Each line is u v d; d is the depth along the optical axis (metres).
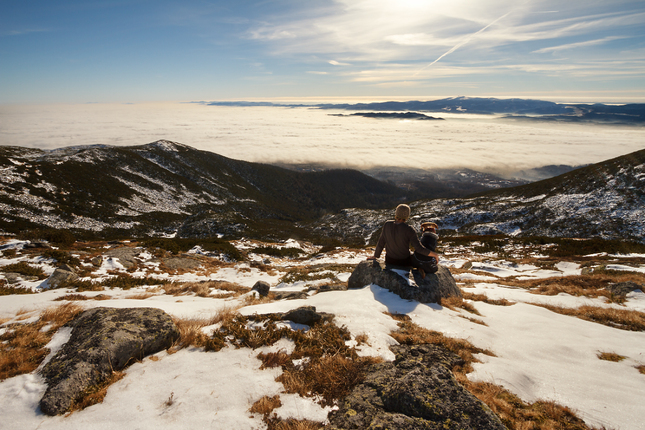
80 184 124.25
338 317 5.32
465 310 6.61
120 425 2.85
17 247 18.45
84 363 3.52
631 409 3.13
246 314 5.45
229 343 4.45
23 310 6.57
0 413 3.03
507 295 9.10
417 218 96.44
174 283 14.62
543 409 3.24
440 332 5.07
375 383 3.42
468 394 3.10
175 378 3.60
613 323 6.40
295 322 5.13
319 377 3.56
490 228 72.31
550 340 5.13
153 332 4.33
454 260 23.03
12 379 3.57
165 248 25.73
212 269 21.52
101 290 11.39
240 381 3.53
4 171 108.81
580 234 54.69
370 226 132.75
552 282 11.67
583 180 77.25
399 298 6.39
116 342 3.86
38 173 116.62
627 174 67.62
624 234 49.66
